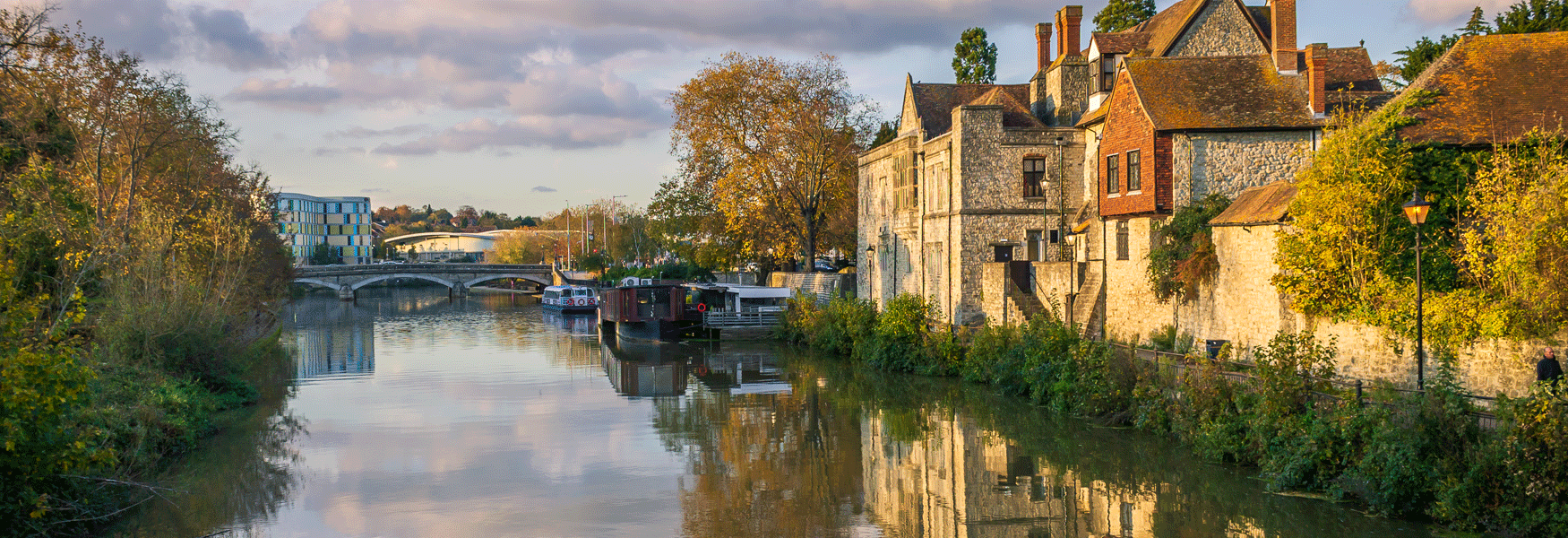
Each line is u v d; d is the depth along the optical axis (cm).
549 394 3694
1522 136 2423
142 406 2372
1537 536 1500
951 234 4372
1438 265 2344
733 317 5728
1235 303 2847
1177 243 3153
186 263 3528
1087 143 4228
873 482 2255
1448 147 2461
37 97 3166
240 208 5094
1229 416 2214
